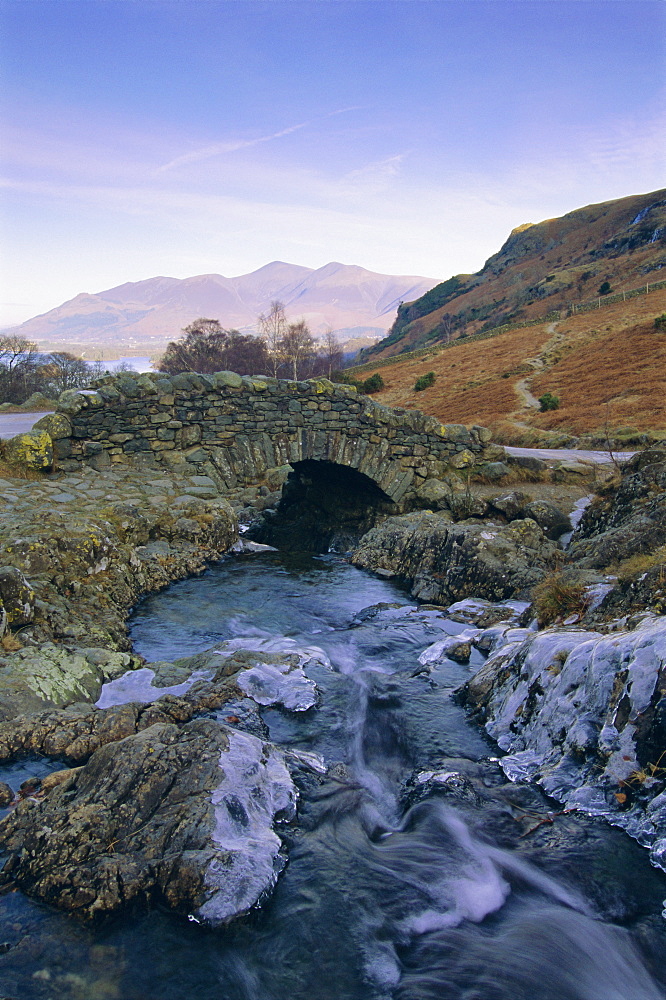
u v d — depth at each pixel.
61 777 4.78
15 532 9.36
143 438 14.62
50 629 7.53
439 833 4.56
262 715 6.19
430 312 161.62
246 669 6.91
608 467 17.36
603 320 69.06
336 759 5.54
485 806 4.82
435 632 8.98
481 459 17.25
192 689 6.46
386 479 16.28
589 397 38.41
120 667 7.07
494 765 5.45
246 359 80.25
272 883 3.92
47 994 3.21
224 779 4.47
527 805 4.83
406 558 12.15
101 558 9.70
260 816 4.39
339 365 88.62
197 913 3.66
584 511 14.12
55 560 8.87
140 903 3.71
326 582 11.64
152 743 4.66
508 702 6.04
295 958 3.51
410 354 84.00
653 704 4.72
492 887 4.09
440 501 15.86
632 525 9.47
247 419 15.41
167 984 3.33
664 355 44.06
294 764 5.24
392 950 3.61
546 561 10.95
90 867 3.80
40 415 22.97
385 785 5.33
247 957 3.50
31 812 4.28
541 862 4.23
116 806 4.20
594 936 3.71
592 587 7.57
